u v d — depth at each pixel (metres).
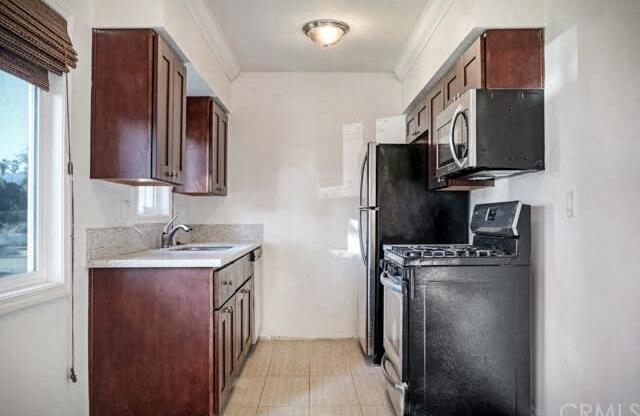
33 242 1.92
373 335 3.30
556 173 2.16
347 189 4.07
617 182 1.73
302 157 4.08
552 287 2.18
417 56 3.42
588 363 1.90
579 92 1.98
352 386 2.91
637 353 1.62
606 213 1.79
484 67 2.32
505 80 2.31
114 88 2.28
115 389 2.28
